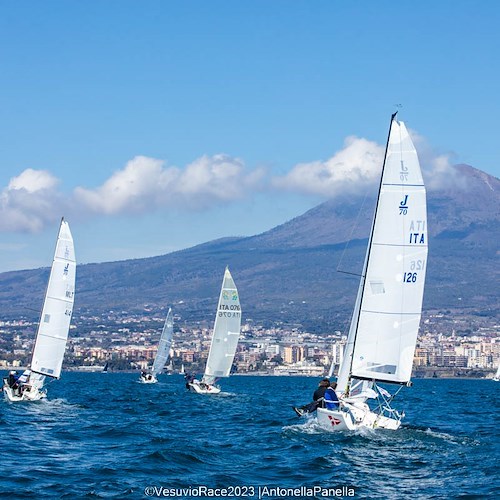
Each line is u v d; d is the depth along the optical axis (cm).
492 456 4194
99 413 6581
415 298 4647
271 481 3534
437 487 3453
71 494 3188
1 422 5409
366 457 4084
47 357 7162
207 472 3709
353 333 5000
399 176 4656
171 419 6359
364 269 4997
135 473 3634
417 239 4647
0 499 3078
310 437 4725
